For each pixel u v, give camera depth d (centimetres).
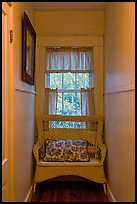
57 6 384
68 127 410
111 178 329
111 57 333
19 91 258
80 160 359
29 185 333
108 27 360
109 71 348
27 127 317
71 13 408
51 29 407
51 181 399
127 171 238
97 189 369
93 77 409
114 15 311
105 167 377
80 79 414
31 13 364
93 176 347
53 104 410
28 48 307
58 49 411
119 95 276
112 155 322
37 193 351
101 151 361
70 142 379
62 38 407
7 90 208
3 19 195
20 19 265
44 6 383
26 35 283
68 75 414
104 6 385
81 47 409
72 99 415
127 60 236
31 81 336
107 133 364
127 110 237
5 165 200
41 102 408
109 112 346
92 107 408
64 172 347
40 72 407
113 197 310
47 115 402
